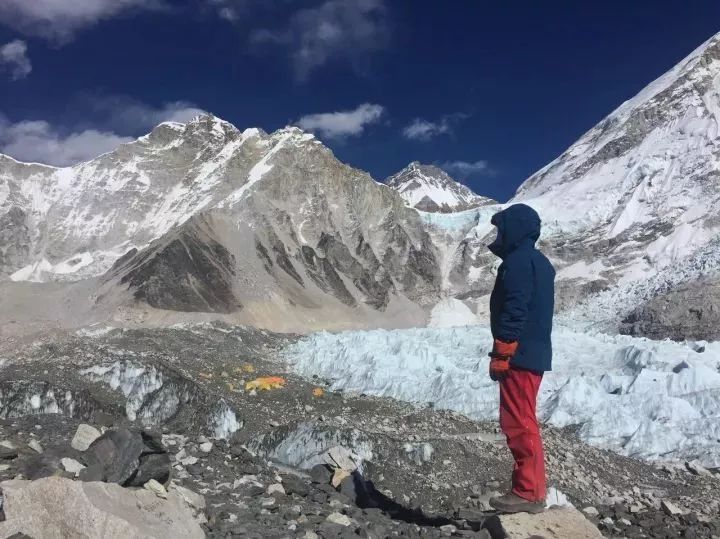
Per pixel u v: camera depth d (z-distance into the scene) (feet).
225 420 44.06
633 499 38.96
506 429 20.94
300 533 19.29
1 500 15.69
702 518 35.63
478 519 25.66
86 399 41.86
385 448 37.52
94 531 14.11
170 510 16.33
